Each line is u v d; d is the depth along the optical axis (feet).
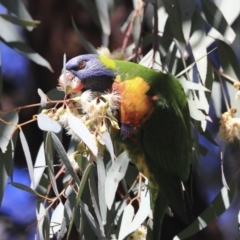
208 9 19.69
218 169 28.48
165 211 19.62
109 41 26.53
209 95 19.52
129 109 18.52
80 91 19.56
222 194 19.19
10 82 28.14
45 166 17.21
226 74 20.11
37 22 18.66
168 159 18.99
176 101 18.95
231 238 28.89
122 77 18.92
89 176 16.67
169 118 18.67
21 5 18.95
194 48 19.47
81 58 19.70
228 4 20.34
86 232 17.99
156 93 18.62
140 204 18.20
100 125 15.62
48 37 26.99
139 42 21.81
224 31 19.54
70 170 15.79
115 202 19.95
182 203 18.83
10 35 19.27
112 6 21.79
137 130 18.76
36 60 19.40
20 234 28.35
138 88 18.54
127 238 18.06
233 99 19.77
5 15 18.74
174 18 18.97
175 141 18.84
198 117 18.93
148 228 19.10
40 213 17.15
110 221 18.33
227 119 18.19
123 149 19.80
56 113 15.56
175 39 19.51
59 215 17.39
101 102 15.84
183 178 19.17
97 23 21.95
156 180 19.24
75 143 19.65
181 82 19.42
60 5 26.94
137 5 22.13
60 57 27.09
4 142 16.55
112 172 18.70
